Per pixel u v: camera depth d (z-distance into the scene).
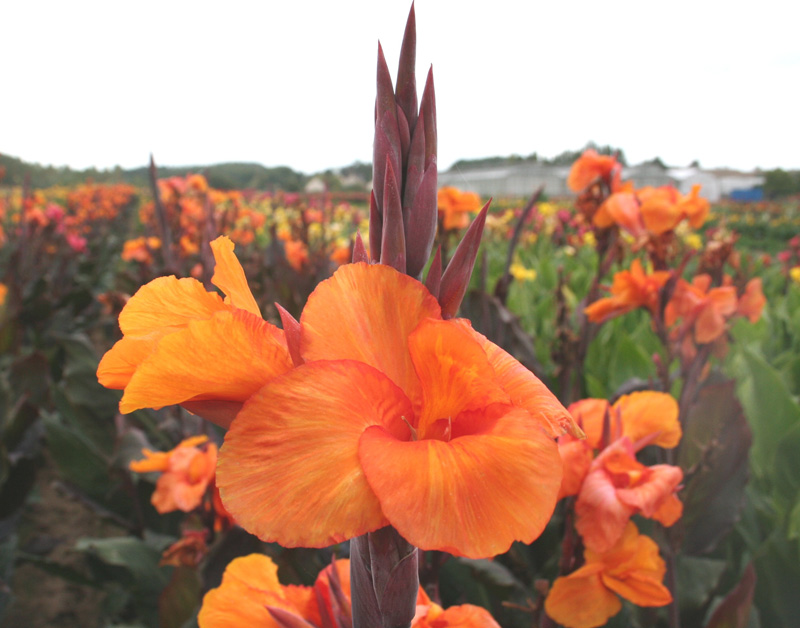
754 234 10.51
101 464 1.10
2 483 1.04
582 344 0.99
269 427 0.18
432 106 0.23
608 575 0.45
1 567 0.99
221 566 0.65
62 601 1.21
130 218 8.40
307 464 0.18
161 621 0.66
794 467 0.92
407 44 0.23
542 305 1.79
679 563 0.76
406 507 0.17
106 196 7.91
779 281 2.65
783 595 0.74
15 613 1.16
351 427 0.19
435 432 0.22
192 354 0.20
